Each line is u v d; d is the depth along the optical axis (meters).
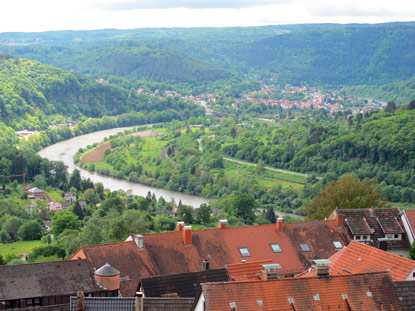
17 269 102.00
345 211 147.88
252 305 75.69
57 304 100.50
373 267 97.44
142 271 118.88
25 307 98.62
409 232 147.75
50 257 183.38
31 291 99.38
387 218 149.25
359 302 80.25
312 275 88.94
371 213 149.12
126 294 113.06
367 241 144.50
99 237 174.00
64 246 198.75
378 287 82.25
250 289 77.12
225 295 75.75
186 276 103.50
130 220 190.88
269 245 134.25
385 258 97.69
